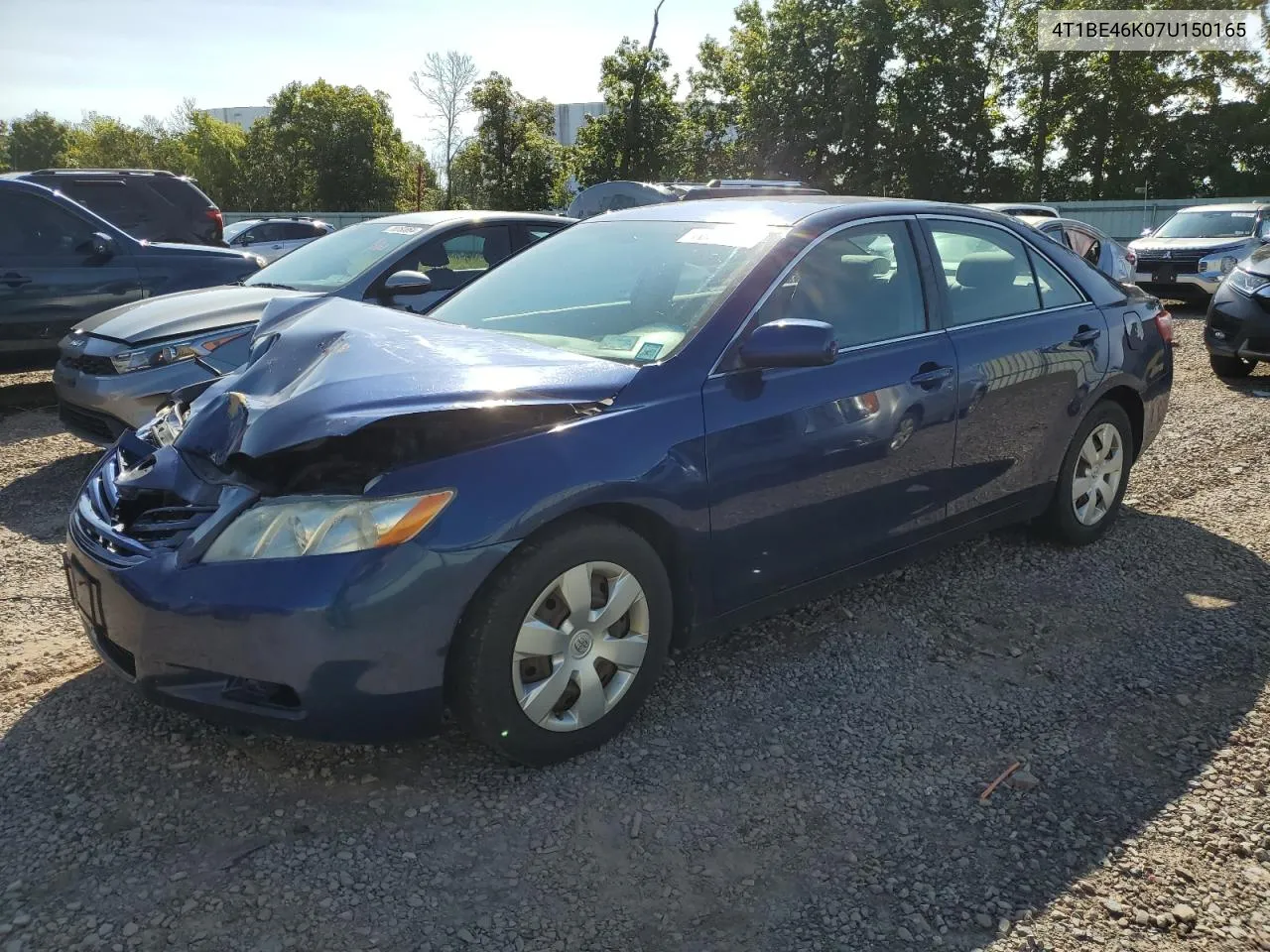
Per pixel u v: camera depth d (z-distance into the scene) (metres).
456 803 2.72
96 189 11.06
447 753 2.96
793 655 3.63
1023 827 2.68
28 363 7.77
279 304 3.79
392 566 2.49
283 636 2.46
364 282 6.21
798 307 3.40
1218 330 8.82
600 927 2.29
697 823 2.67
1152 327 4.85
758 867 2.51
